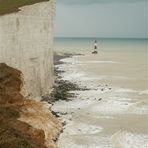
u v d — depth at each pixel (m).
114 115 41.56
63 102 47.47
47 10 52.38
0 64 37.75
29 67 45.06
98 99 49.97
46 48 52.47
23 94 34.78
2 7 44.97
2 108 28.31
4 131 23.86
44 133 28.17
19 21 42.66
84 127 36.47
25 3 48.47
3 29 39.41
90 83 64.81
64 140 32.22
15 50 41.50
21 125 26.77
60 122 35.62
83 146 31.11
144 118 40.47
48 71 53.97
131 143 32.50
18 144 22.44
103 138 33.47
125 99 50.34
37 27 47.94
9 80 34.19
